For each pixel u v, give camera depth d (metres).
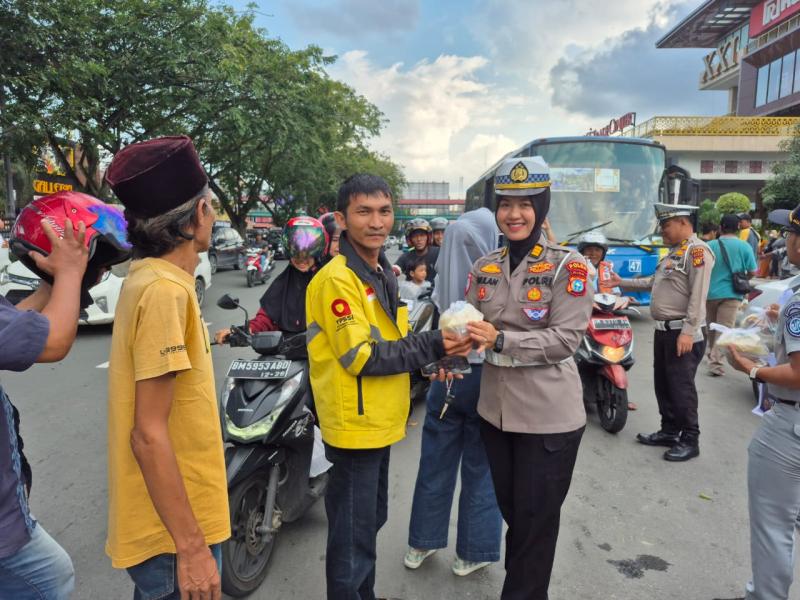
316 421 2.99
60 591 1.54
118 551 1.41
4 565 1.41
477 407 2.22
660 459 3.96
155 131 14.03
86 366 6.25
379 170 36.69
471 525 2.58
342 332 1.75
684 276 3.84
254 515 2.61
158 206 1.37
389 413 1.87
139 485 1.41
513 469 2.11
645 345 7.79
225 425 2.61
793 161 20.31
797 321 1.78
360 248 1.88
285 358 2.93
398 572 2.66
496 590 2.54
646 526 3.06
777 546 1.96
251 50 13.26
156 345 1.31
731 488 3.52
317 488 3.05
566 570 2.66
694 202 8.36
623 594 2.48
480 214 2.74
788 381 1.81
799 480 1.90
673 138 26.02
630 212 8.61
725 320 5.99
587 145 8.69
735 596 2.47
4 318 1.25
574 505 3.29
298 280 3.15
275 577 2.62
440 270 2.74
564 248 2.01
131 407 1.39
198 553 1.36
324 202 27.08
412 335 1.83
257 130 13.80
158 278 1.36
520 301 2.01
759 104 30.23
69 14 9.77
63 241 1.40
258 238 26.59
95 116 11.34
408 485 3.57
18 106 9.48
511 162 1.97
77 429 4.44
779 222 2.01
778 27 28.61
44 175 12.59
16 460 1.40
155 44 11.22
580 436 2.07
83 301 1.63
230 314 10.11
